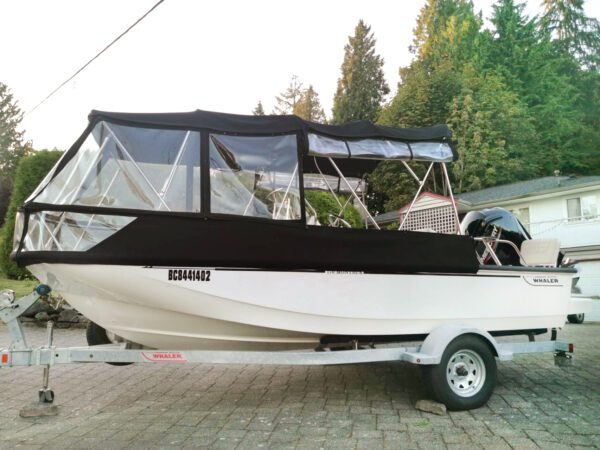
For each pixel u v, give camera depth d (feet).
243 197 15.37
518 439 13.53
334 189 24.71
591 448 12.88
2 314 14.90
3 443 13.34
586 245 67.15
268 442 13.43
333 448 12.99
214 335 15.74
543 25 153.89
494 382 16.67
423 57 149.89
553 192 69.97
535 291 19.06
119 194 14.39
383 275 16.67
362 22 150.92
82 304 15.38
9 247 44.32
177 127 15.11
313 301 15.74
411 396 17.88
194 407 16.69
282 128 16.03
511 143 108.47
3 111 157.69
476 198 81.35
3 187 110.11
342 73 151.53
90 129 14.53
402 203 82.28
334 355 15.85
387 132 17.74
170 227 14.39
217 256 14.70
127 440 13.58
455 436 13.82
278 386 19.35
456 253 17.54
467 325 17.34
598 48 148.77
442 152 18.63
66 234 13.99
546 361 24.13
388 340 17.39
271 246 15.28
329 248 15.87
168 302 14.61
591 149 116.06
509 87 121.29
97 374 21.30
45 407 15.75
